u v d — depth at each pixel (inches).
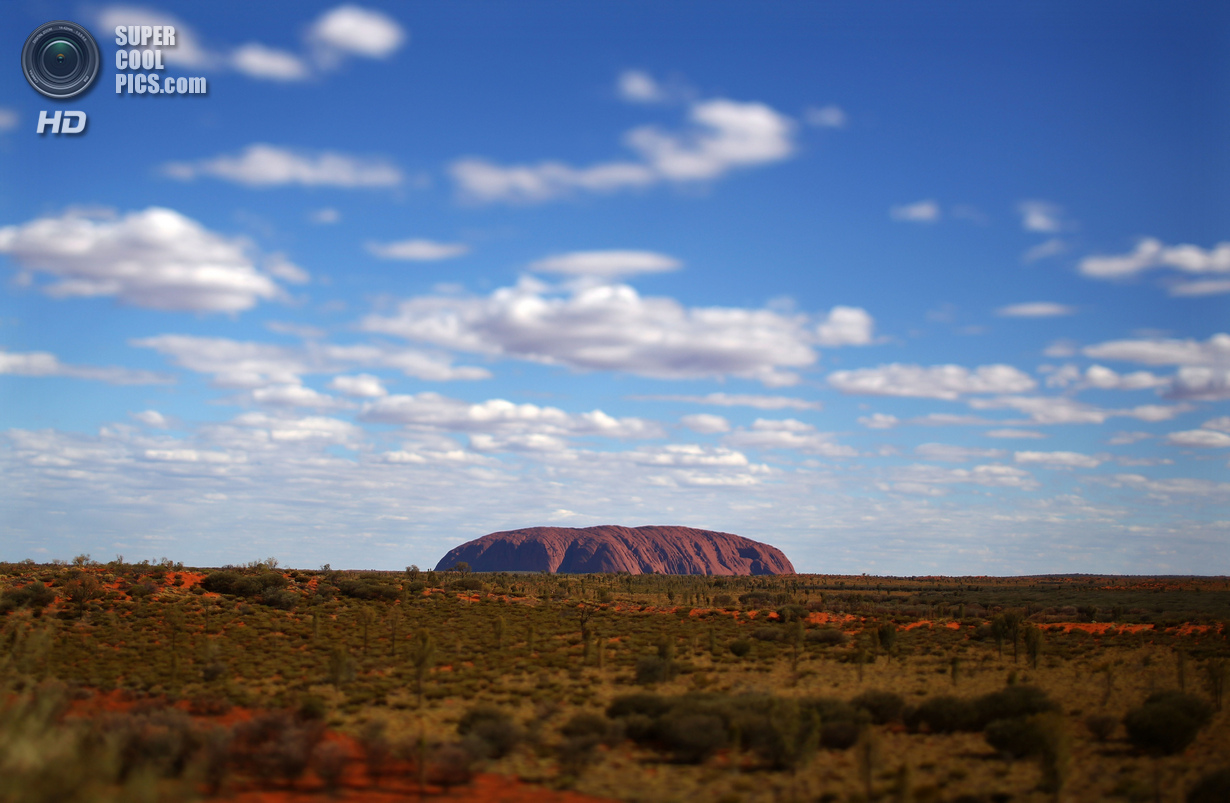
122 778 938.1
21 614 2471.7
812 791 1011.3
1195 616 3619.6
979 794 995.3
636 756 1197.7
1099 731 1314.0
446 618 3093.0
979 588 6722.4
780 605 4340.6
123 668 1908.2
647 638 2728.8
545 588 4586.6
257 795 960.9
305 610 3080.7
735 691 1723.7
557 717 1460.4
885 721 1445.6
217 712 1494.8
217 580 3312.0
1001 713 1364.4
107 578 3230.8
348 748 1238.9
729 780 1063.6
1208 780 936.9
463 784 1046.4
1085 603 4719.5
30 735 808.3
